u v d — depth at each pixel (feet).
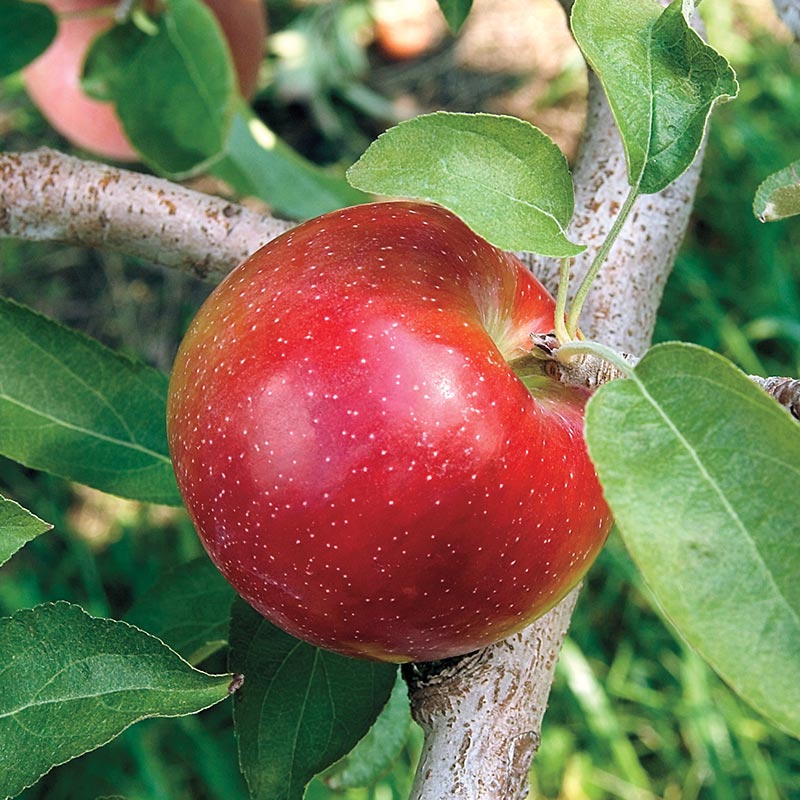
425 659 0.98
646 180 0.88
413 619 0.91
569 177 0.86
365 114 3.71
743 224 3.08
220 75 1.45
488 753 1.03
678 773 2.48
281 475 0.87
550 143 0.85
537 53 3.76
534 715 1.05
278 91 3.68
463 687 1.04
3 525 0.86
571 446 0.90
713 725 2.44
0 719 0.86
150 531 2.84
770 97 3.32
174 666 0.87
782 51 3.37
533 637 1.07
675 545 0.73
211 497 0.91
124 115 1.47
